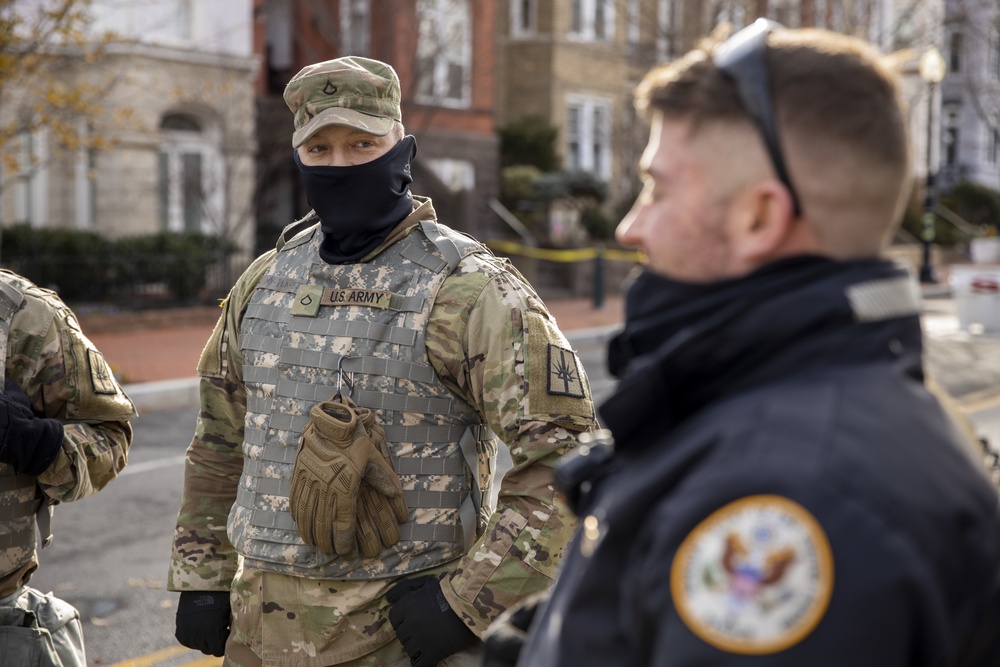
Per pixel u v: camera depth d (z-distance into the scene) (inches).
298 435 87.9
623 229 47.7
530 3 1010.7
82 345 105.3
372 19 734.5
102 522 238.4
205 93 682.8
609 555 42.1
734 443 39.6
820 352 42.3
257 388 91.4
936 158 1215.6
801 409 39.9
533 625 52.9
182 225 706.2
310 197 91.3
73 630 103.0
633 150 1019.9
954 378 431.8
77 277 565.3
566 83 1013.2
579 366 89.7
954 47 1060.5
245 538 89.0
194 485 97.5
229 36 700.0
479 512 90.8
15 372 100.9
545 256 773.9
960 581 37.9
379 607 86.2
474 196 796.0
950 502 38.4
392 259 90.4
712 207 43.5
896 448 38.9
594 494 47.9
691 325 44.9
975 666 40.2
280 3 795.4
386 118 90.0
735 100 42.7
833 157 41.5
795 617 35.5
